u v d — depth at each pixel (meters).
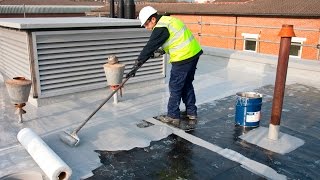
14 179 2.58
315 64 6.18
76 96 4.55
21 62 4.39
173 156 3.03
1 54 5.22
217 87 5.34
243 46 21.31
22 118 3.78
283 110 4.26
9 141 3.26
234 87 5.35
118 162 2.91
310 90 5.19
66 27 4.12
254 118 3.66
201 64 7.25
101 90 4.79
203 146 3.23
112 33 4.63
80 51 4.41
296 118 3.98
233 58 7.20
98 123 3.77
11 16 26.22
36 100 4.20
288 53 3.04
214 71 6.53
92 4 32.47
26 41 3.99
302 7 18.64
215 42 22.92
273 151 3.13
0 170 2.72
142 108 4.29
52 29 4.06
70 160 2.93
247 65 6.98
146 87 5.25
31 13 26.95
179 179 2.66
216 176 2.71
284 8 19.34
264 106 4.41
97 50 4.57
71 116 3.96
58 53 4.22
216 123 3.81
